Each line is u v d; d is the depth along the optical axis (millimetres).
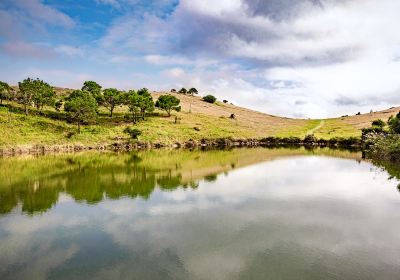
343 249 20594
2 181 40281
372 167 51969
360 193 34344
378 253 20016
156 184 39344
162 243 21641
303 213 27672
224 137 104812
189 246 21188
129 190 36156
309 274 17578
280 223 25266
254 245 21188
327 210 28438
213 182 40531
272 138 109188
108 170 49094
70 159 61219
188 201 31641
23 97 96438
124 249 20781
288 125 142750
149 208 29312
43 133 82312
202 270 18109
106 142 85875
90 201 31609
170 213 27828
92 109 90125
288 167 52594
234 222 25469
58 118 97688
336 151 80688
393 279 17109
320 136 109375
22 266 18703
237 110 170875
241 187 37562
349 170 49062
